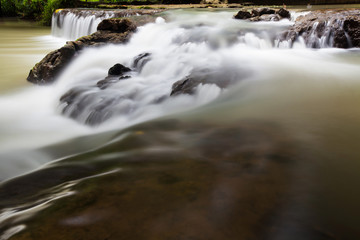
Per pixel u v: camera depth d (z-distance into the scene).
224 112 4.65
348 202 2.23
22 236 1.84
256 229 1.91
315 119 4.11
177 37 10.54
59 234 1.86
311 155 3.01
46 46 16.91
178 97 6.15
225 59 8.19
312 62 7.88
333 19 10.01
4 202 2.50
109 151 3.51
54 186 2.74
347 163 2.85
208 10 18.80
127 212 2.08
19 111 7.26
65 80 9.12
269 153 3.09
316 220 2.02
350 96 5.16
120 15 16.75
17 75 10.66
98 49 10.74
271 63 7.73
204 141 3.53
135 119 5.87
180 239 1.81
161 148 3.41
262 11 13.86
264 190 2.36
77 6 27.48
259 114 4.43
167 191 2.35
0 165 4.46
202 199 2.22
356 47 9.72
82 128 6.18
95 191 2.39
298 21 10.99
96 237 1.83
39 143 5.29
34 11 32.34
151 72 8.41
